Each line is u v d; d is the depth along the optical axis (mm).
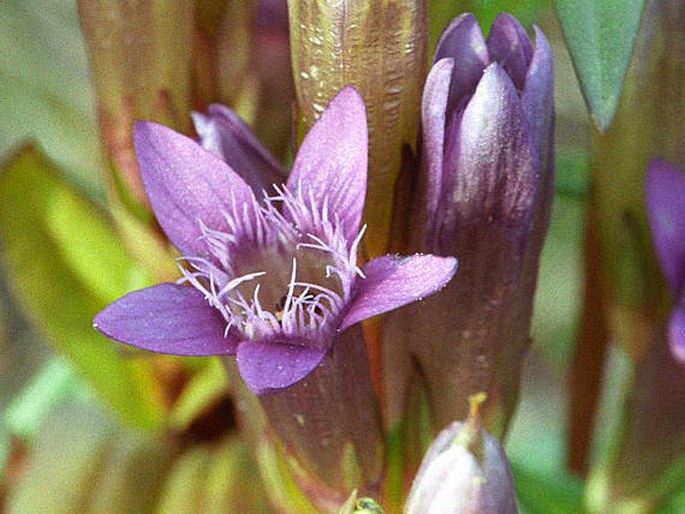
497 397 115
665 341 122
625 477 128
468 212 107
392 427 115
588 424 140
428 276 99
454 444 102
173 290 103
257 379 98
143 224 126
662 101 122
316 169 105
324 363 107
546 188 109
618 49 108
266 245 107
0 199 138
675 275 119
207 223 107
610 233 127
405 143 110
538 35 106
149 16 121
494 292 110
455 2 118
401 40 107
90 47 123
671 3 120
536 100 106
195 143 107
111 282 141
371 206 111
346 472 112
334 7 107
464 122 105
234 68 127
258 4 127
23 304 141
